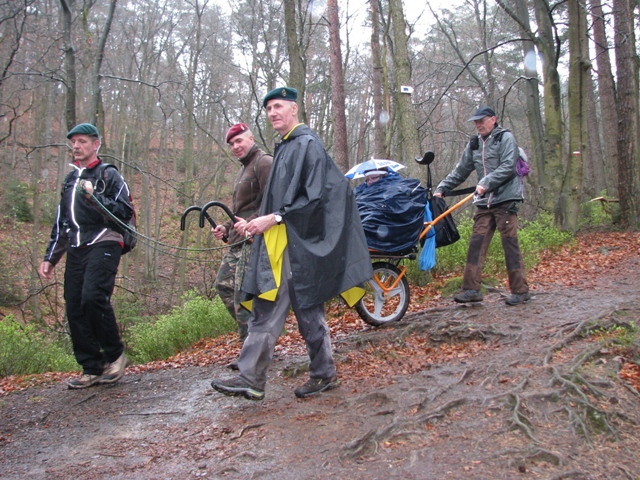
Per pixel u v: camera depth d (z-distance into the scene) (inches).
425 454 112.0
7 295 655.1
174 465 118.7
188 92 788.0
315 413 137.1
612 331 172.4
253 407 148.3
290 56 406.0
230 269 185.6
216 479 110.1
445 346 186.2
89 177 177.2
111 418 153.0
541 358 155.9
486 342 183.3
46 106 797.9
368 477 105.0
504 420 122.9
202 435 132.8
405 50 346.9
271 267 138.8
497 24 946.7
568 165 473.1
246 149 177.2
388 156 525.3
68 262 179.6
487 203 219.1
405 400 138.6
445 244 228.1
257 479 108.2
